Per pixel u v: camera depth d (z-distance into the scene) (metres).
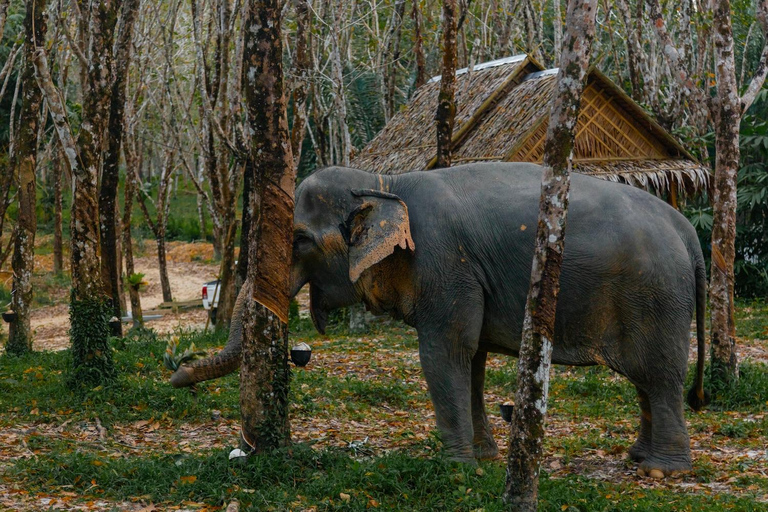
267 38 6.27
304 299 24.58
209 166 18.97
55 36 13.09
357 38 24.25
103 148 13.42
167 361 6.62
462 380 6.57
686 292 6.62
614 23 21.56
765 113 18.89
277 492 5.77
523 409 5.24
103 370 9.66
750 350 12.91
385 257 6.35
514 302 6.57
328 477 6.05
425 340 6.61
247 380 6.45
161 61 26.27
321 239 6.72
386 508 5.48
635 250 6.46
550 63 24.42
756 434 8.11
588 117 13.84
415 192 6.75
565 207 5.18
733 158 9.90
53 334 21.02
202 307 24.84
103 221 13.57
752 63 25.23
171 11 21.77
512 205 6.63
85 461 6.49
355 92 22.12
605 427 8.58
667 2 19.03
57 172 24.97
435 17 22.66
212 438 8.02
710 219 18.22
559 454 7.52
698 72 16.73
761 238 18.97
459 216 6.59
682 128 16.81
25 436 7.73
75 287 9.69
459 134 13.83
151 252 37.59
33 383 10.29
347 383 10.36
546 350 5.20
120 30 13.20
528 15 20.23
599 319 6.52
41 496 5.80
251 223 6.48
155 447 7.57
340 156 24.30
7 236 34.47
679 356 6.61
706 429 8.39
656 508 5.54
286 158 6.39
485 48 21.73
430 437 6.89
